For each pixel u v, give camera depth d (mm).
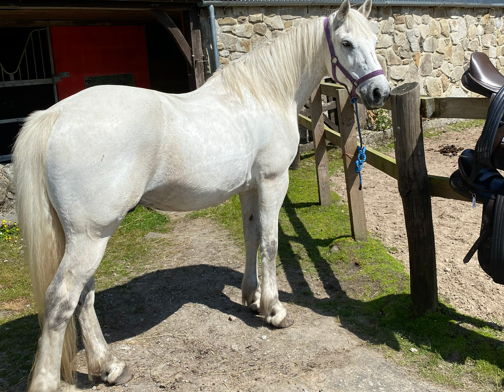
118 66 7426
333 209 4863
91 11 5879
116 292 3295
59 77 6949
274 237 2699
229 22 6320
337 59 2607
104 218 1957
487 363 2301
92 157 1891
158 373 2328
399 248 3820
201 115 2264
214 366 2383
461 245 3727
